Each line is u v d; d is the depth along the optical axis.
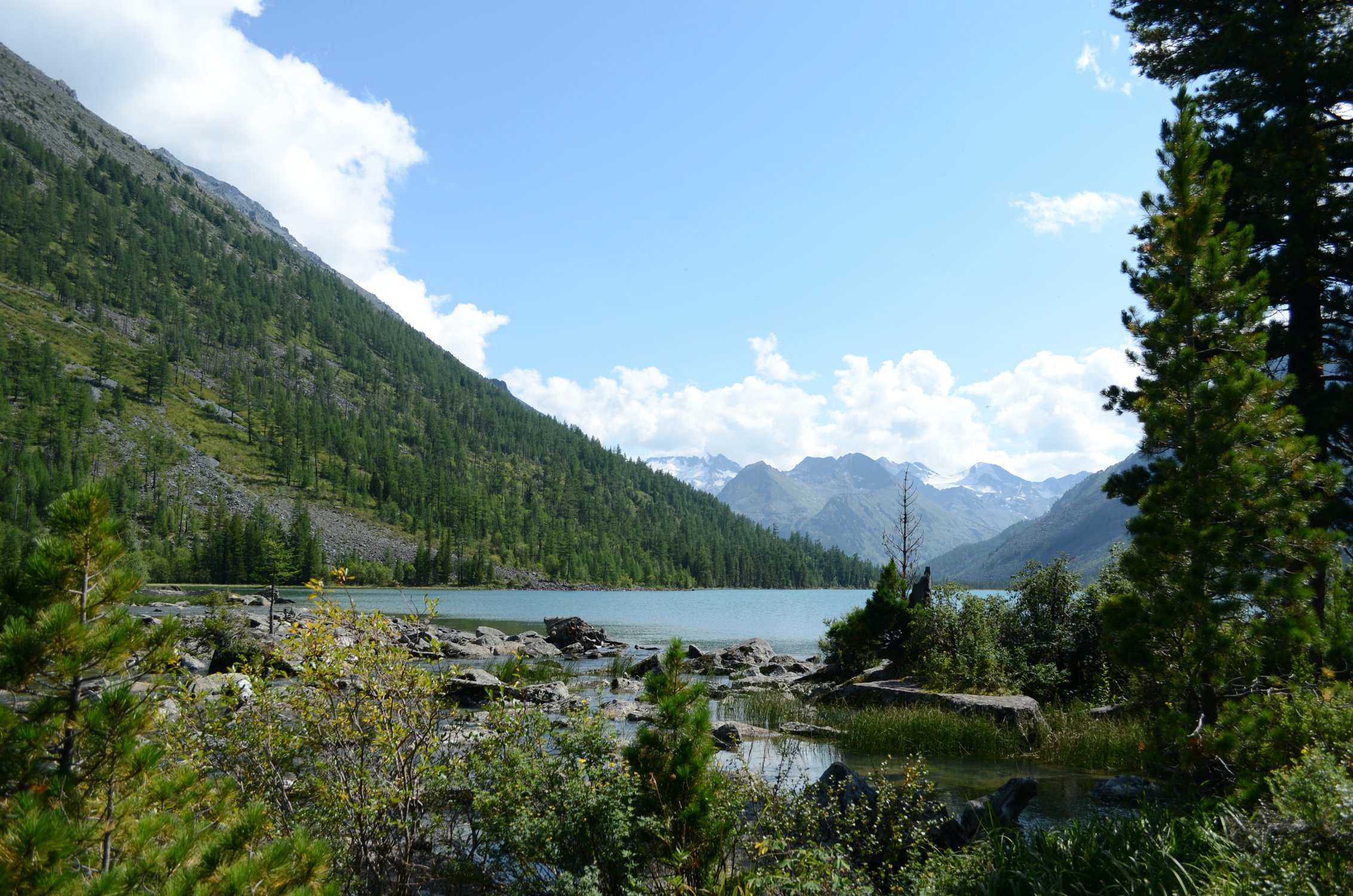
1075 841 6.90
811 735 17.09
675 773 6.15
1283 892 4.91
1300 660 9.05
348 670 7.02
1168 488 9.87
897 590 26.00
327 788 6.54
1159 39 17.88
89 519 4.62
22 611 4.42
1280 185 14.52
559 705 14.98
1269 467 9.63
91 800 4.39
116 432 179.50
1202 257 10.77
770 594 194.50
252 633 20.44
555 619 46.22
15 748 4.14
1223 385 9.70
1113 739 14.13
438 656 7.61
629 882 5.84
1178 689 9.46
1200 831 6.36
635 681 26.16
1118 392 13.89
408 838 6.76
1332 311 15.16
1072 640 20.20
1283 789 6.04
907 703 18.81
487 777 6.79
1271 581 9.05
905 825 7.95
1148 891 5.67
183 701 6.55
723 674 31.17
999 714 16.61
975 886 6.39
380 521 190.25
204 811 5.12
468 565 162.00
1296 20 15.38
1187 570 9.27
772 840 6.74
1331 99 15.48
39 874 3.68
